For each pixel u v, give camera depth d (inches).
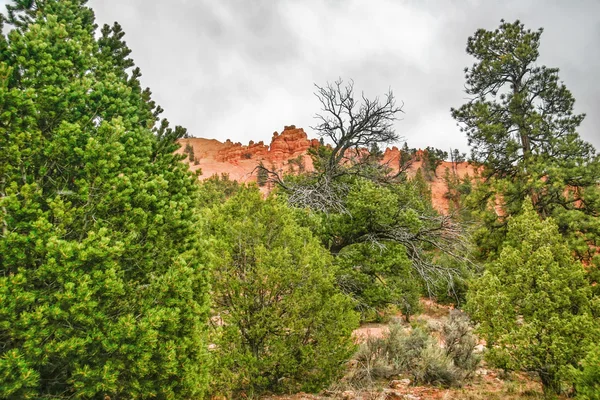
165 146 258.1
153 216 197.2
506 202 765.3
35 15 253.6
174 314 172.2
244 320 256.1
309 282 260.8
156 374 180.4
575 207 707.4
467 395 276.8
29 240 151.9
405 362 345.7
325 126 695.1
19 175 165.6
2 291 139.3
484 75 887.7
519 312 283.3
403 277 576.1
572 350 245.3
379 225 586.9
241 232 268.8
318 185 674.8
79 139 180.2
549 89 804.0
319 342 260.4
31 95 165.6
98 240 166.9
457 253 679.1
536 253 284.8
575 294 267.0
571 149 731.4
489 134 805.2
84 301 149.9
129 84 323.3
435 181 3356.3
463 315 475.5
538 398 267.3
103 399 181.5
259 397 257.0
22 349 152.2
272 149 6624.0
